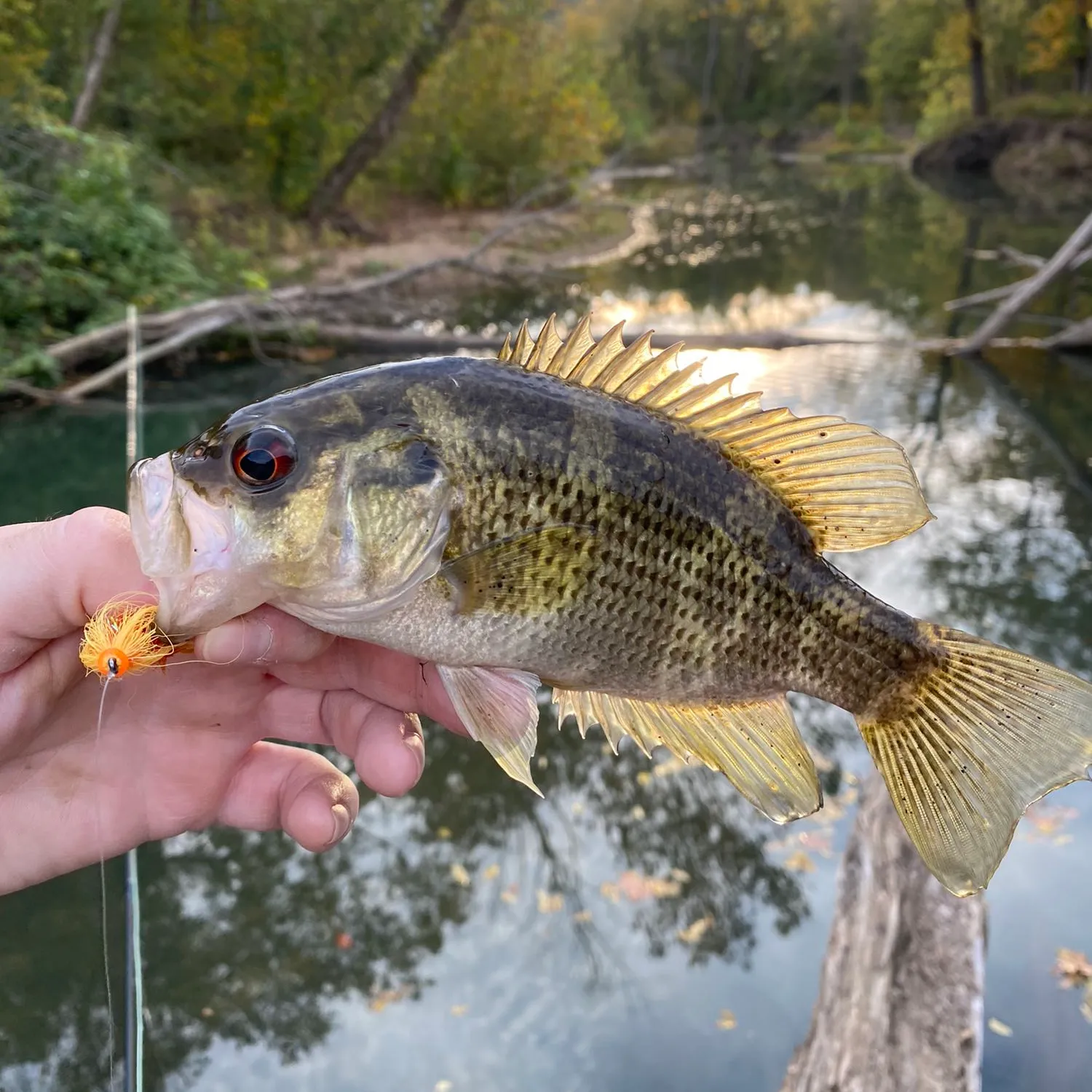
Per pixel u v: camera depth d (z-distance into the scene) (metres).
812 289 1.70
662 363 0.22
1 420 0.95
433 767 0.55
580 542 0.21
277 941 0.44
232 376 1.14
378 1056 0.39
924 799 0.25
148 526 0.20
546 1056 0.39
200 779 0.25
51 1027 0.39
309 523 0.20
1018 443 0.99
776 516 0.23
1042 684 0.24
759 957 0.43
